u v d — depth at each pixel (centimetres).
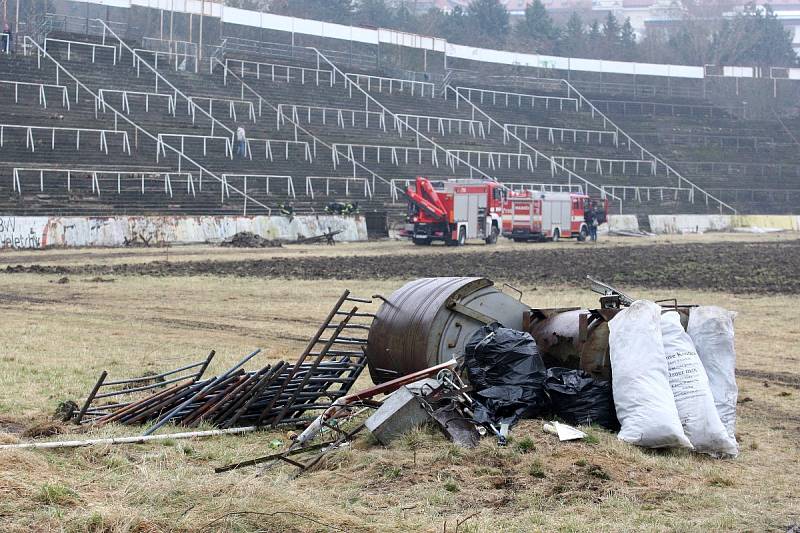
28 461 789
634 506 761
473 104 9112
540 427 948
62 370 1387
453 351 1080
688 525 711
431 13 15250
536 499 768
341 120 7562
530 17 15750
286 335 1856
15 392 1209
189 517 679
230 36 8031
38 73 6284
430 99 8831
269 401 1060
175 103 6675
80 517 663
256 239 5234
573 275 3269
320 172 6719
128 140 6028
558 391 1005
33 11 7594
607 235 7538
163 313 2217
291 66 8138
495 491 787
